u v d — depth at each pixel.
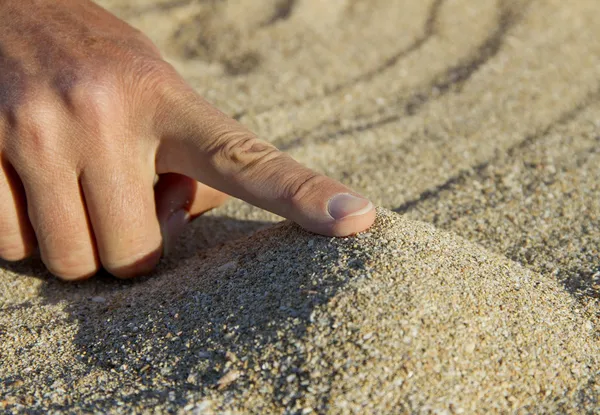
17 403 0.30
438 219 0.41
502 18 0.67
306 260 0.33
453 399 0.29
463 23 0.66
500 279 0.33
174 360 0.31
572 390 0.31
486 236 0.40
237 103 0.53
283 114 0.52
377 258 0.32
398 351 0.30
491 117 0.51
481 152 0.47
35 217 0.36
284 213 0.34
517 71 0.57
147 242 0.37
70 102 0.35
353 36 0.64
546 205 0.42
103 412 0.30
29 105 0.35
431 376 0.30
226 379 0.30
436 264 0.33
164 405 0.30
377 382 0.29
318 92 0.55
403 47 0.62
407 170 0.46
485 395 0.30
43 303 0.36
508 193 0.43
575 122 0.50
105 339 0.33
